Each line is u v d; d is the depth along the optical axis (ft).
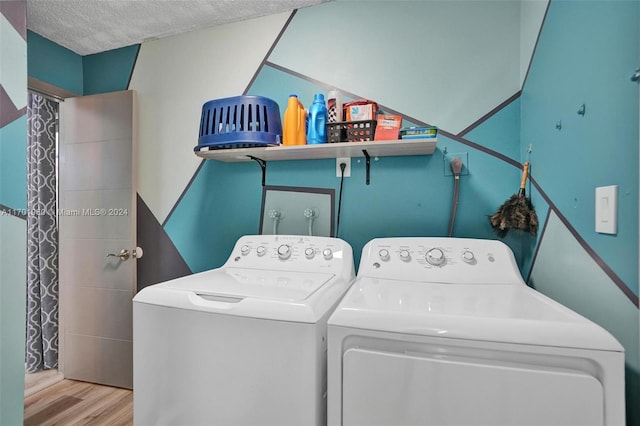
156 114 7.04
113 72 7.39
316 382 3.12
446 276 4.20
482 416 2.59
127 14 6.17
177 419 3.59
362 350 2.91
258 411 3.28
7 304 4.77
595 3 2.93
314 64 6.02
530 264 4.75
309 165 6.11
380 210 5.71
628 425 2.56
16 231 4.89
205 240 6.70
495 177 5.16
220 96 6.57
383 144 4.79
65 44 7.20
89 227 7.21
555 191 3.82
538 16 4.31
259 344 3.29
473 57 5.26
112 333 7.01
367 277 4.38
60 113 7.47
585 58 3.10
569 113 3.43
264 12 6.21
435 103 5.42
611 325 2.75
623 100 2.55
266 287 3.94
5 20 4.74
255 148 5.23
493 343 2.60
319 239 5.16
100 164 7.14
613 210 2.69
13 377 4.83
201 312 3.51
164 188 6.98
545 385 2.48
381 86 5.67
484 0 5.22
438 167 5.44
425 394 2.72
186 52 6.82
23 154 4.96
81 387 7.00
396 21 5.62
